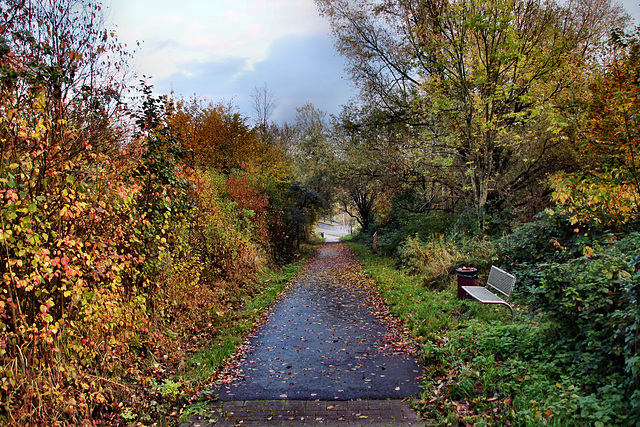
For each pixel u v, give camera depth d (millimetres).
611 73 6844
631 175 5699
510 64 10984
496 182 12508
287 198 21906
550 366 4039
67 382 3805
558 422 3143
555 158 12539
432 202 18000
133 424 3844
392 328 6945
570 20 12586
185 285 6996
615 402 3109
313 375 5066
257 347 6262
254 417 4031
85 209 3828
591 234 7234
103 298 4004
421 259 11633
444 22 11484
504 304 6344
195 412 4164
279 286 11578
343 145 19531
